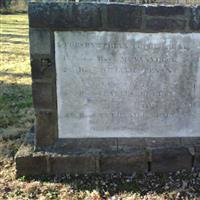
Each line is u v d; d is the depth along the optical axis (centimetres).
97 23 211
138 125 230
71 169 225
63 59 217
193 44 217
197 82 224
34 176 225
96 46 216
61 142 230
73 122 228
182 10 211
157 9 210
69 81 221
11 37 948
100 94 224
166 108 228
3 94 405
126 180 220
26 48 770
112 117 228
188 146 229
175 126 231
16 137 283
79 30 212
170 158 225
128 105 226
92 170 226
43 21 209
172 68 221
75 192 208
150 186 213
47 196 204
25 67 565
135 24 212
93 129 229
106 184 216
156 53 218
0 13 1892
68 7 208
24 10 2036
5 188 212
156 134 232
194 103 228
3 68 555
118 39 215
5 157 249
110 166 225
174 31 215
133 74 221
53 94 222
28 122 317
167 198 202
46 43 213
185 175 224
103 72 221
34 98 222
